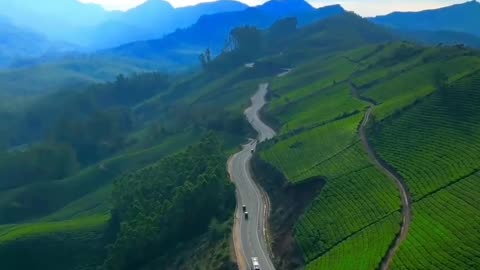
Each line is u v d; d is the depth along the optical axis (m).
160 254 147.88
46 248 167.00
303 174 149.38
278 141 190.88
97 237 172.25
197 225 152.88
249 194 158.12
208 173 158.25
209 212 153.38
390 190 120.44
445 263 86.94
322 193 132.50
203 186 151.62
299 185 144.38
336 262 100.38
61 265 164.25
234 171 180.88
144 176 186.38
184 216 151.12
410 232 100.19
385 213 112.06
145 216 155.00
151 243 146.62
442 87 162.25
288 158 167.25
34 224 192.25
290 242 120.06
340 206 123.19
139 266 146.12
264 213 143.88
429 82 185.25
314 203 129.75
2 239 169.75
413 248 93.94
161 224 150.50
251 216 142.00
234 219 140.00
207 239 137.75
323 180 139.62
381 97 197.50
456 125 139.38
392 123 157.62
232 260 116.44
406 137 146.00
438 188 113.62
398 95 190.38
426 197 112.25
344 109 197.50
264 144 198.12
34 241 168.00
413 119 153.62
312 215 125.00
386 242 99.44
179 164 184.62
